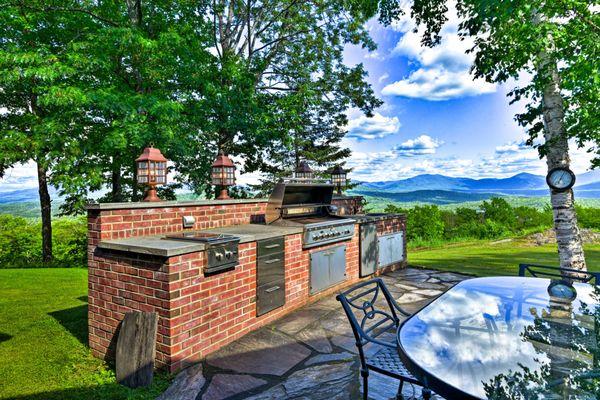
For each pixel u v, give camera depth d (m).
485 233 14.33
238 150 12.23
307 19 12.52
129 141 8.69
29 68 6.95
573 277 3.12
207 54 10.26
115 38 7.93
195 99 9.89
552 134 4.95
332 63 13.32
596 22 3.89
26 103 10.34
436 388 1.41
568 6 3.74
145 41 7.95
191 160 10.58
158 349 2.66
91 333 3.07
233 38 12.32
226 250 3.08
